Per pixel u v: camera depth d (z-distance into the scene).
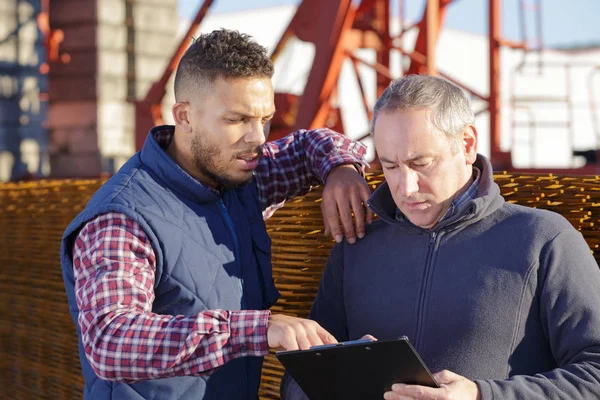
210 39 1.99
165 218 1.95
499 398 1.65
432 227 1.97
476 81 17.02
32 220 3.88
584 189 2.05
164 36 9.95
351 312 2.08
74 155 9.55
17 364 4.15
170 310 1.95
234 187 2.06
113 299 1.79
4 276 4.21
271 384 2.70
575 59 16.28
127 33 9.66
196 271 1.97
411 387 1.63
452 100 1.87
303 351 1.63
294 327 1.73
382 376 1.65
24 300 4.02
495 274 1.85
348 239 2.13
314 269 2.55
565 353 1.77
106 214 1.90
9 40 9.16
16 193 4.00
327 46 7.44
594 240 2.05
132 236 1.88
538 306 1.83
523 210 1.91
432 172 1.88
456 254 1.91
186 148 2.05
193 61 1.98
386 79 10.01
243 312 1.78
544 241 1.83
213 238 2.04
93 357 1.77
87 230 1.90
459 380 1.67
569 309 1.77
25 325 4.05
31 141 9.34
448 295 1.89
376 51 10.23
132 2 9.64
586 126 15.54
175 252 1.94
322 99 7.47
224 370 2.00
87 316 1.79
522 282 1.82
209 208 2.07
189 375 1.78
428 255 1.95
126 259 1.85
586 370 1.68
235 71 1.93
